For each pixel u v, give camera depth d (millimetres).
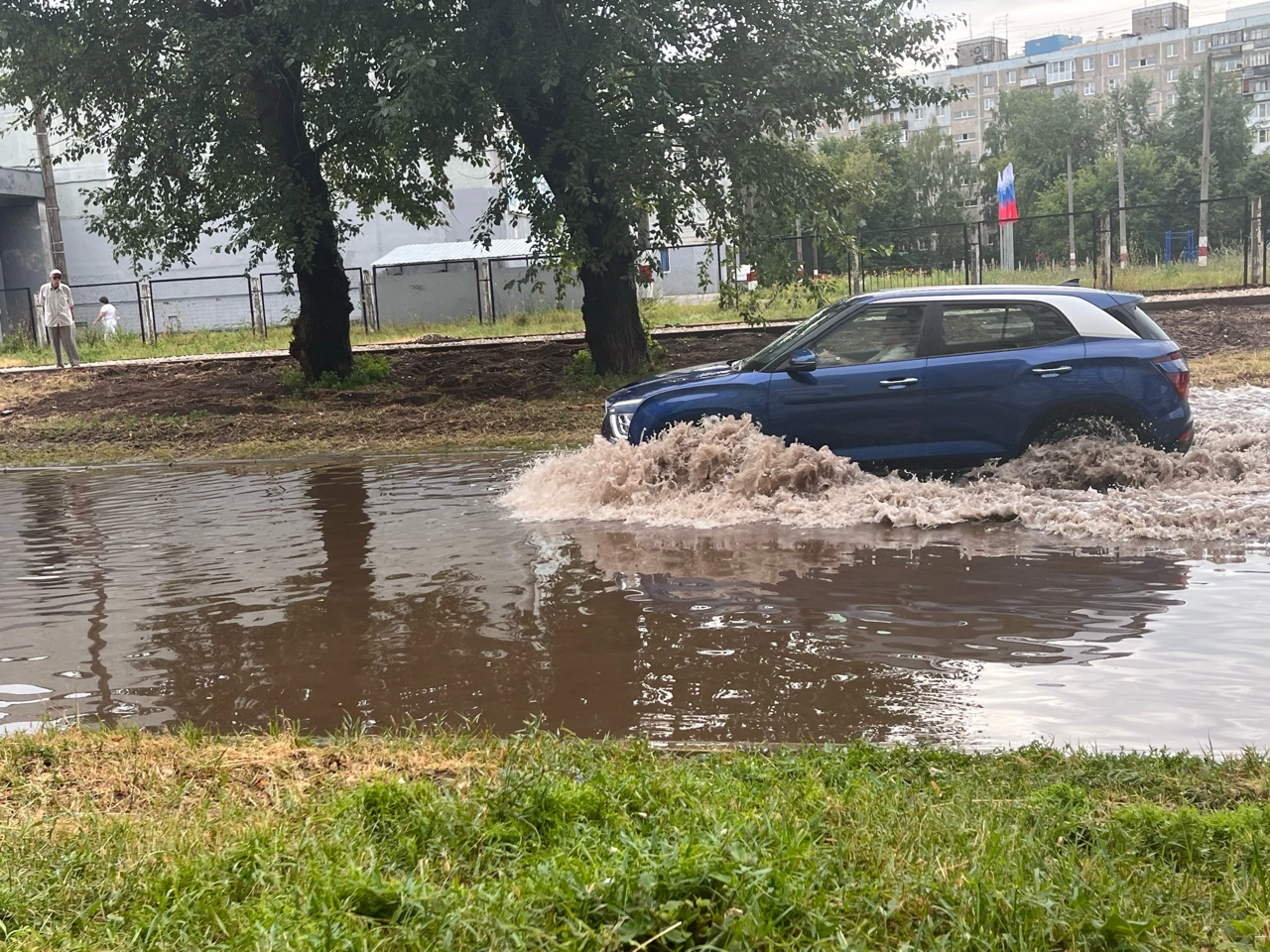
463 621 6992
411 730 5129
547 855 3590
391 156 23000
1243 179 79562
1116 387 9695
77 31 20391
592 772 4438
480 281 39125
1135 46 138750
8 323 46562
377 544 9344
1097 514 8859
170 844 3771
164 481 13891
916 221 86125
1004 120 98438
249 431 17844
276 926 3066
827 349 10227
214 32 19672
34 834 3930
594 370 21734
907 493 9609
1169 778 4230
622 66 18969
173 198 22219
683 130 19391
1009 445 9859
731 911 3049
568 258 21359
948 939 3014
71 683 6145
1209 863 3531
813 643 6285
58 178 46250
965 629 6406
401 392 21109
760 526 9359
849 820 3811
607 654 6230
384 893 3203
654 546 8773
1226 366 17625
